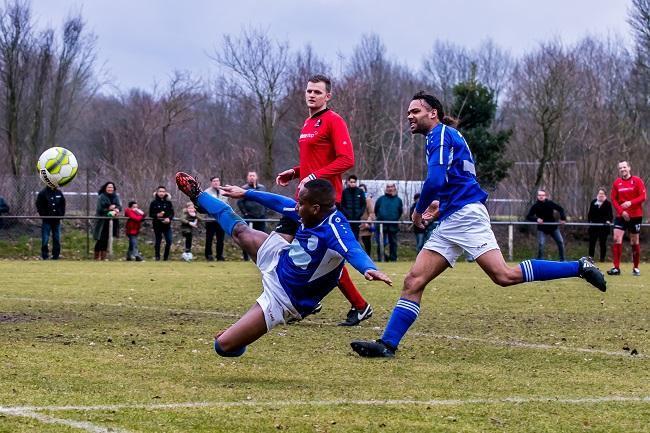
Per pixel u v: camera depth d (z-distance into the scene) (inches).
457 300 962.7
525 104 2913.4
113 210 1840.6
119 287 1077.1
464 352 581.3
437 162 549.3
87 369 485.7
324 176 685.9
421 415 383.6
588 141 2662.4
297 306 478.0
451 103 3230.8
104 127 3540.8
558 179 2513.5
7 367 486.0
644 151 2620.6
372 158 3024.1
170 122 3240.7
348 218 1828.2
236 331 473.1
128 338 617.3
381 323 747.4
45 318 731.4
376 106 3248.0
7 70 2881.4
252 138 3233.3
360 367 513.3
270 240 487.2
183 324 706.2
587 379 483.2
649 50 3090.6
